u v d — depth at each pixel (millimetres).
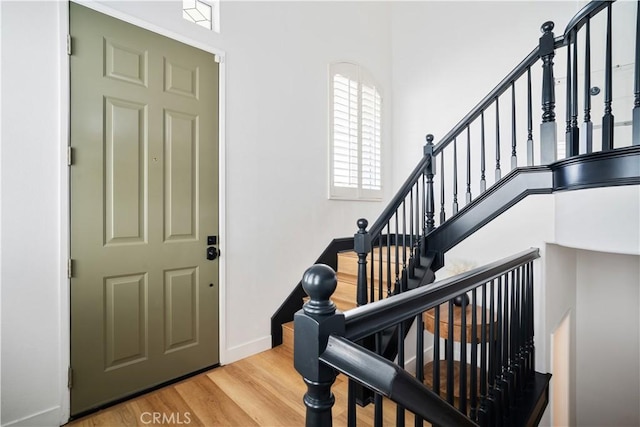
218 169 2312
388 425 1732
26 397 1568
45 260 1625
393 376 598
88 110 1757
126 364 1876
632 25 2521
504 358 1751
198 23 2289
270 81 2658
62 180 1672
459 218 2322
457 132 2412
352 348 644
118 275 1854
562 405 2770
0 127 1514
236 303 2396
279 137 2719
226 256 2342
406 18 3924
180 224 2113
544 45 1914
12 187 1541
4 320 1519
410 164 3865
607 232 1481
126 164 1889
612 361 2873
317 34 3076
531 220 2221
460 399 1283
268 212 2625
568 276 2801
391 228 3881
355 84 3453
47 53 1633
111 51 1837
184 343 2119
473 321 1351
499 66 3213
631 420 2793
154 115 2000
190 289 2154
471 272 1306
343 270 3055
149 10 1983
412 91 3857
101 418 1703
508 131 3115
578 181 1629
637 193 1374
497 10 3230
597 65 2658
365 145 3594
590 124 1618
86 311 1743
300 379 2105
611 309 2875
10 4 1537
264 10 2627
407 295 923
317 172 3041
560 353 2707
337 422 1749
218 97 2316
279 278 2684
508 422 1736
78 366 1712
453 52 3529
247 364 2316
